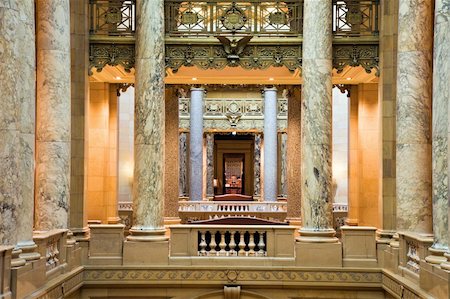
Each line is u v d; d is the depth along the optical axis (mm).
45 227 14711
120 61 16906
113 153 20828
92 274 15633
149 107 16219
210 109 36281
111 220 20625
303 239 15797
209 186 40062
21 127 11539
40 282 12000
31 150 11727
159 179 16203
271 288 15688
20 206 11281
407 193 14719
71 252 14758
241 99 36281
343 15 17938
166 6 17031
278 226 15875
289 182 21219
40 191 14773
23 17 11523
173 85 21781
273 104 33906
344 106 27844
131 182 28109
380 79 16703
